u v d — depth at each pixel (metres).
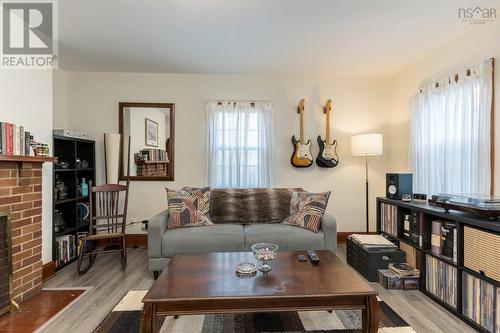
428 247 2.30
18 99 2.27
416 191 3.13
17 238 2.12
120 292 2.32
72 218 3.15
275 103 3.78
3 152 1.96
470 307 1.85
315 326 1.81
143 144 3.70
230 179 3.71
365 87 3.86
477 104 2.35
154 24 2.41
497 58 2.19
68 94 3.63
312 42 2.78
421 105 3.06
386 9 2.19
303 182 3.81
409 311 2.02
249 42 2.78
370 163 3.87
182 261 1.86
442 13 2.24
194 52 3.03
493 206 1.81
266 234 2.60
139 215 3.70
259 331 1.76
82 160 3.51
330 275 1.62
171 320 1.88
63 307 2.07
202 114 3.75
